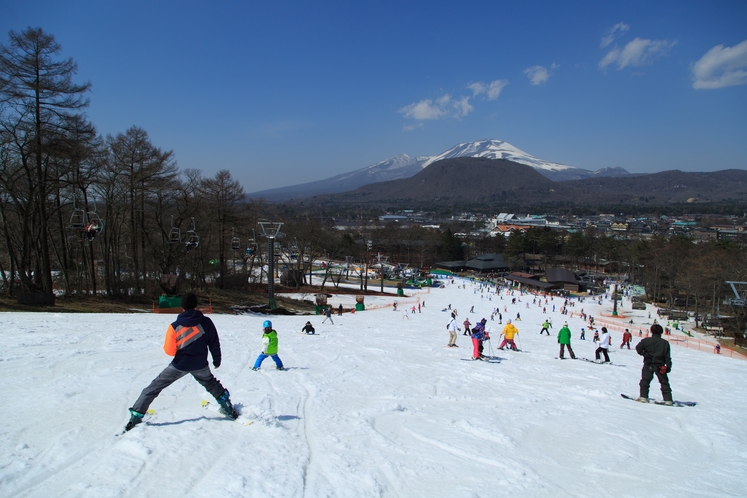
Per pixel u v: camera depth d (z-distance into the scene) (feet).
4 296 97.76
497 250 535.60
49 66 94.94
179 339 21.45
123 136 119.85
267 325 39.24
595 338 63.05
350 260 363.76
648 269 318.24
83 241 119.34
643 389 34.47
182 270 154.30
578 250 442.09
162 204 134.92
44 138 95.04
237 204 160.97
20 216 109.81
